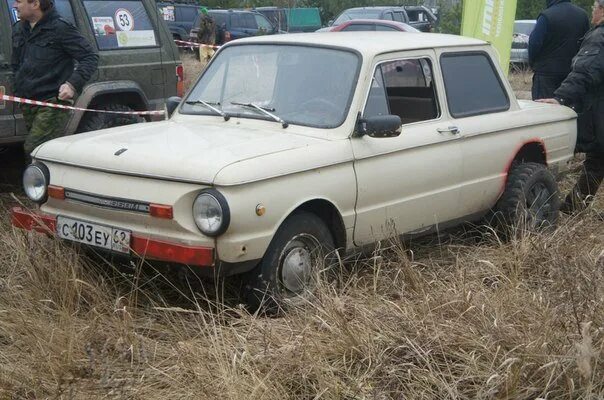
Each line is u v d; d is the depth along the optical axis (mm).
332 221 5113
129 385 3865
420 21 26812
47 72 6492
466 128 5934
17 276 5086
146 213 4590
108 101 8008
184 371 4004
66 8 7703
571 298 4371
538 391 3803
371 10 24812
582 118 7309
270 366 4027
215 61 5961
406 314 4402
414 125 5605
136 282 4699
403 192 5465
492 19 10273
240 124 5426
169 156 4648
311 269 4969
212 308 4852
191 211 4516
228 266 4527
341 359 4145
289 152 4785
